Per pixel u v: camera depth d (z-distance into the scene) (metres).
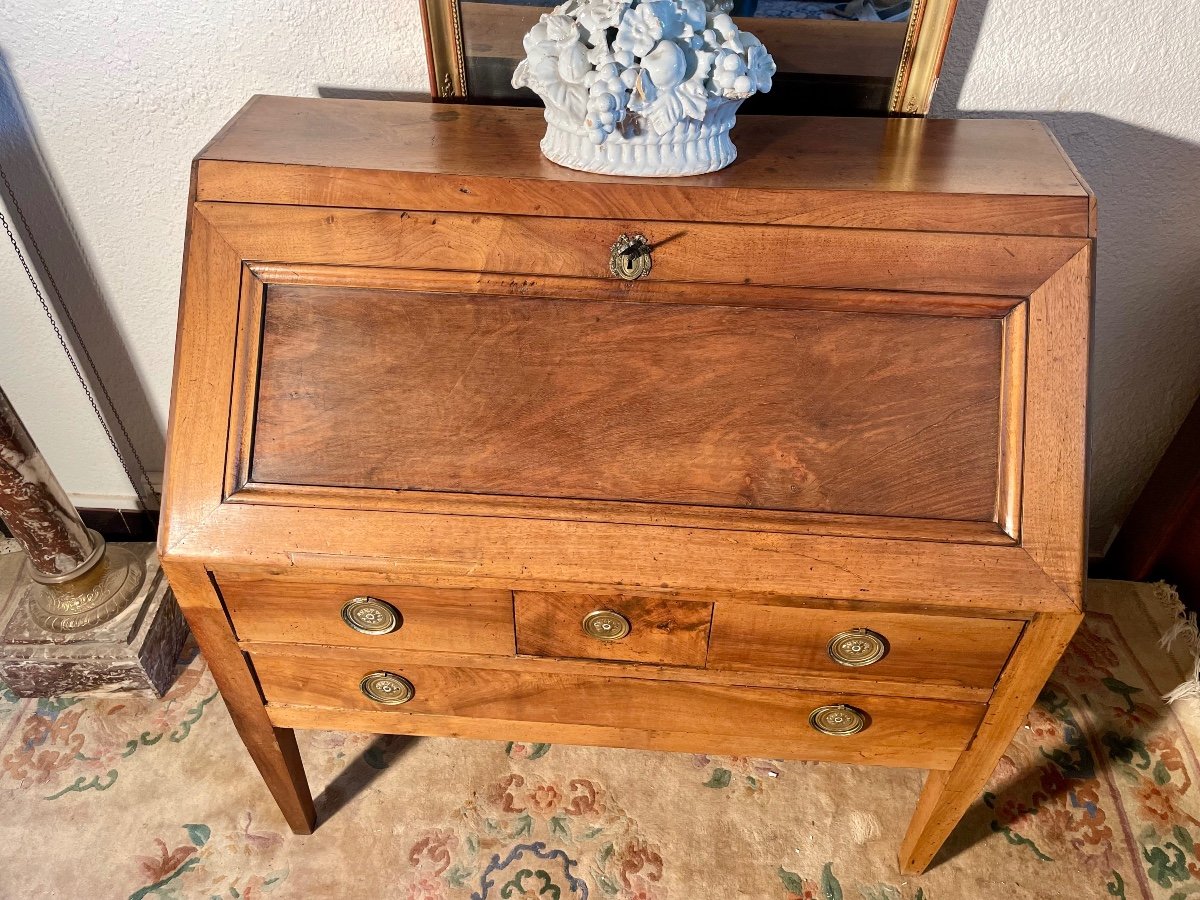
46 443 1.85
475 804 1.51
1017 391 0.95
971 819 1.49
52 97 1.37
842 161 1.06
